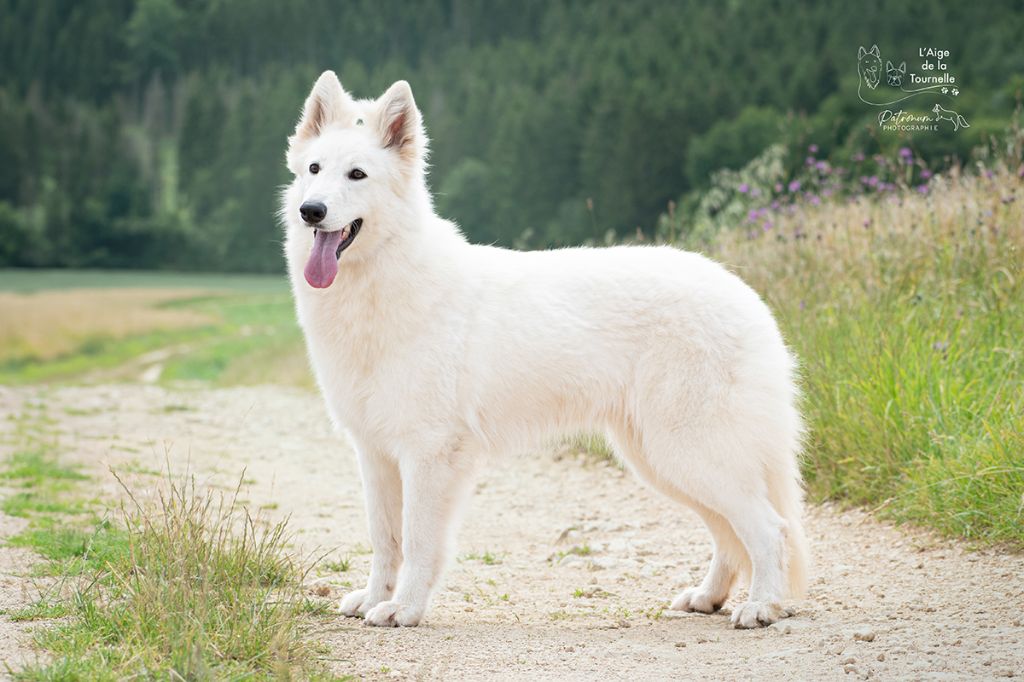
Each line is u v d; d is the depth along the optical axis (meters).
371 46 124.06
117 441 10.99
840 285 9.09
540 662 4.43
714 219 12.36
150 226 98.88
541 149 65.50
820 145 18.11
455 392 5.23
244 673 4.01
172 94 132.62
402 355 5.20
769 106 50.84
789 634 4.77
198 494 8.29
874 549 6.26
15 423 12.15
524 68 96.81
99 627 4.48
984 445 6.48
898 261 9.12
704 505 5.43
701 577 6.24
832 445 7.48
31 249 97.38
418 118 5.48
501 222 65.94
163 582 4.50
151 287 74.81
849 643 4.49
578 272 5.48
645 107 54.72
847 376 7.83
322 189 5.19
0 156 106.19
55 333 42.50
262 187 97.06
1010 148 9.60
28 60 132.75
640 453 5.58
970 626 4.62
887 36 47.50
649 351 5.31
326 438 11.72
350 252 5.26
